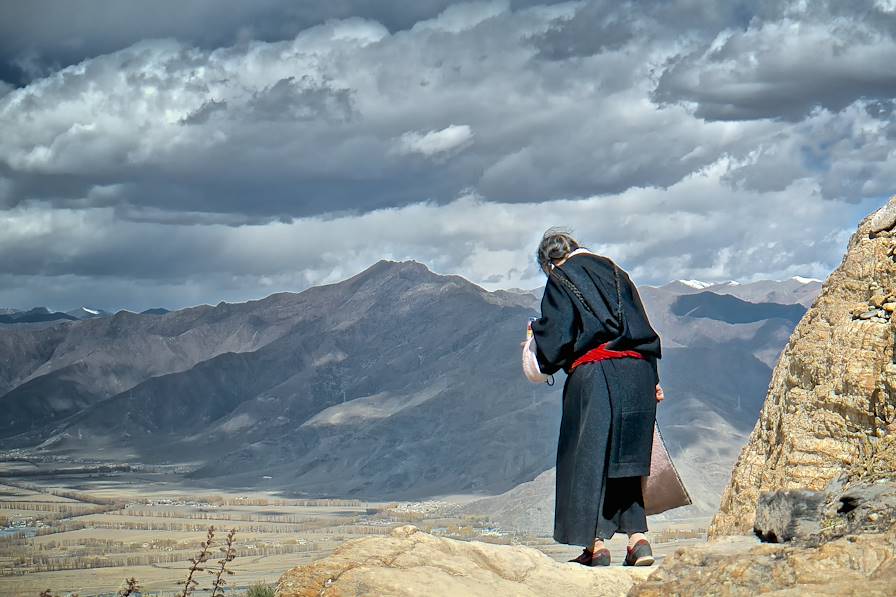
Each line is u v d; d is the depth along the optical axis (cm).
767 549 640
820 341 903
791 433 856
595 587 736
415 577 688
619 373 829
